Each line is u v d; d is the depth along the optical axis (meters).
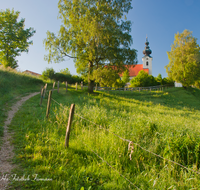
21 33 26.03
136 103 21.02
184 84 37.62
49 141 4.97
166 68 41.22
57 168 3.55
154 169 3.81
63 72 46.69
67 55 22.98
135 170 3.84
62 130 6.17
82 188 2.86
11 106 9.68
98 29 19.58
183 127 7.71
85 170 3.55
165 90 36.22
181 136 5.10
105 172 3.58
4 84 15.04
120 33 20.27
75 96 18.94
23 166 3.56
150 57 82.31
